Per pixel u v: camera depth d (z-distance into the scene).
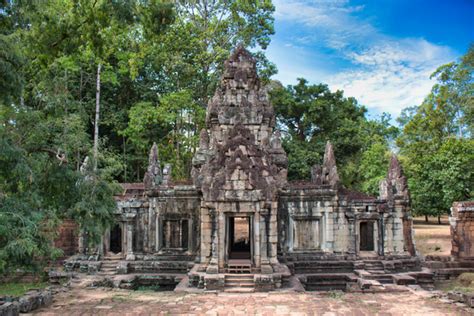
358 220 27.08
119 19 19.20
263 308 16.14
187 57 42.09
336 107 48.91
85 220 19.39
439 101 49.34
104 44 22.91
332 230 26.70
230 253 25.55
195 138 40.03
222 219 21.00
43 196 18.92
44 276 26.78
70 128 18.84
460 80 49.47
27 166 15.80
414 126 49.81
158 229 27.22
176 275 25.58
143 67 43.62
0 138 15.16
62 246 29.44
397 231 27.59
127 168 44.75
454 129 49.34
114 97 45.03
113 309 16.03
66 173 18.58
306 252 26.58
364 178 48.16
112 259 27.38
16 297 16.06
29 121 17.52
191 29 40.78
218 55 40.81
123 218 27.38
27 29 19.83
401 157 45.59
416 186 39.44
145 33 20.66
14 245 13.59
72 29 19.92
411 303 17.17
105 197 19.95
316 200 26.89
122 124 42.31
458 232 29.92
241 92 26.02
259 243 20.91
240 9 41.59
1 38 13.65
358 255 26.75
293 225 26.80
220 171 21.22
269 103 26.77
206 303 17.11
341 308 16.14
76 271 26.92
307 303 17.03
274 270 20.92
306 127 48.53
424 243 38.19
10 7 16.30
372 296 18.72
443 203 37.72
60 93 19.75
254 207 20.89
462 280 26.98
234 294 19.20
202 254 21.72
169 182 29.19
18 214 14.63
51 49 20.08
